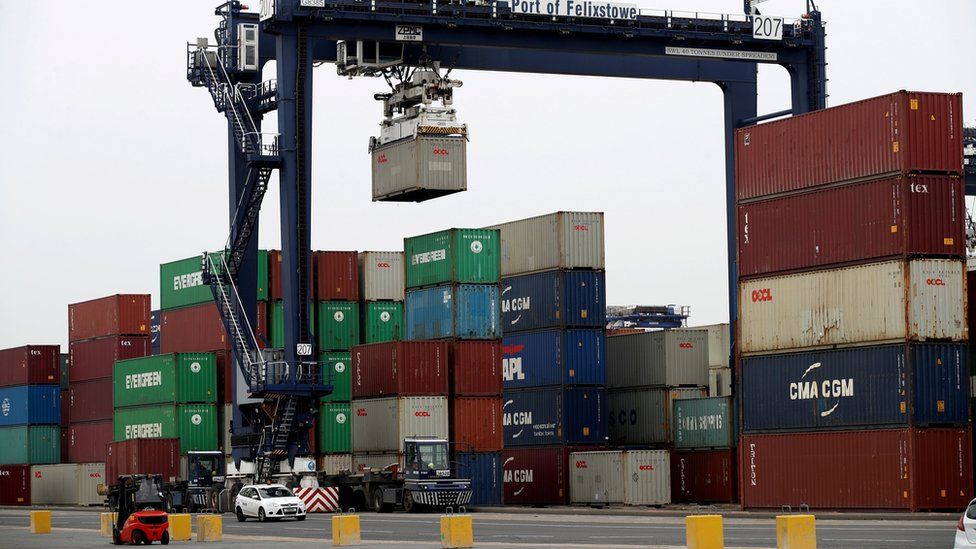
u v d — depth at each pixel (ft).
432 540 197.26
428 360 304.71
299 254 294.87
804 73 316.60
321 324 340.59
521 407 327.26
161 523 205.77
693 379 331.16
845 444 231.09
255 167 299.17
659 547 167.32
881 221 229.04
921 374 223.71
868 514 220.23
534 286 325.62
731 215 319.06
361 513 291.79
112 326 402.52
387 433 304.30
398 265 351.87
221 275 325.62
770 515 233.96
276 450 301.02
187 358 352.28
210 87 322.55
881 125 230.07
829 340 235.81
